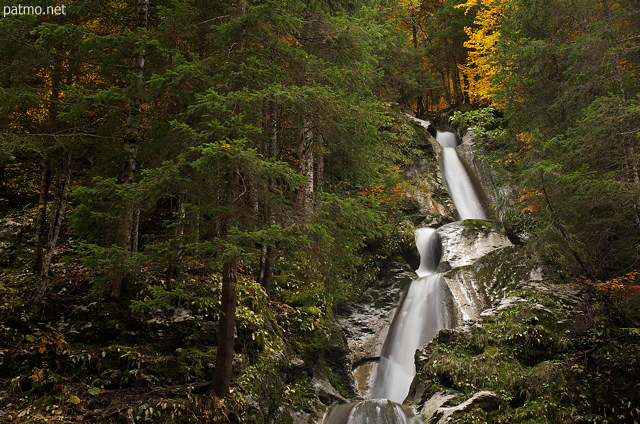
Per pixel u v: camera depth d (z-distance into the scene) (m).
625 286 10.02
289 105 8.15
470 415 9.34
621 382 9.73
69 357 7.69
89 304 8.66
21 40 7.64
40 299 8.43
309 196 8.71
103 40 7.62
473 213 21.48
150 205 7.21
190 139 7.11
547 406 9.51
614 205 10.52
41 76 9.25
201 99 6.91
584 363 10.24
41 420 6.52
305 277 13.54
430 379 11.24
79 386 7.44
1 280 9.41
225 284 8.16
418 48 28.81
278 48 8.43
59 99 9.18
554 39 14.29
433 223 19.16
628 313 10.60
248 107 7.33
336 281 10.16
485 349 11.15
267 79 8.14
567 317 11.52
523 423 9.30
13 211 12.30
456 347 11.64
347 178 12.35
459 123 27.45
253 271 12.94
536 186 11.03
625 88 12.58
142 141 8.66
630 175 10.87
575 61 12.67
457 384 10.54
